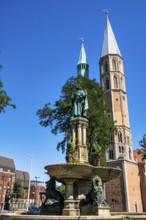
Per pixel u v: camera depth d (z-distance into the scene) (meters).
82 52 101.56
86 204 17.02
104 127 34.12
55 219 12.62
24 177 122.69
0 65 21.84
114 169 19.25
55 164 17.22
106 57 89.31
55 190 19.12
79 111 21.53
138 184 71.38
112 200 66.88
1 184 105.12
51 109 36.00
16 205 87.00
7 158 115.75
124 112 80.62
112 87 83.56
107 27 95.62
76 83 35.91
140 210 67.50
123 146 74.19
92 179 18.12
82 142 20.31
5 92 21.30
